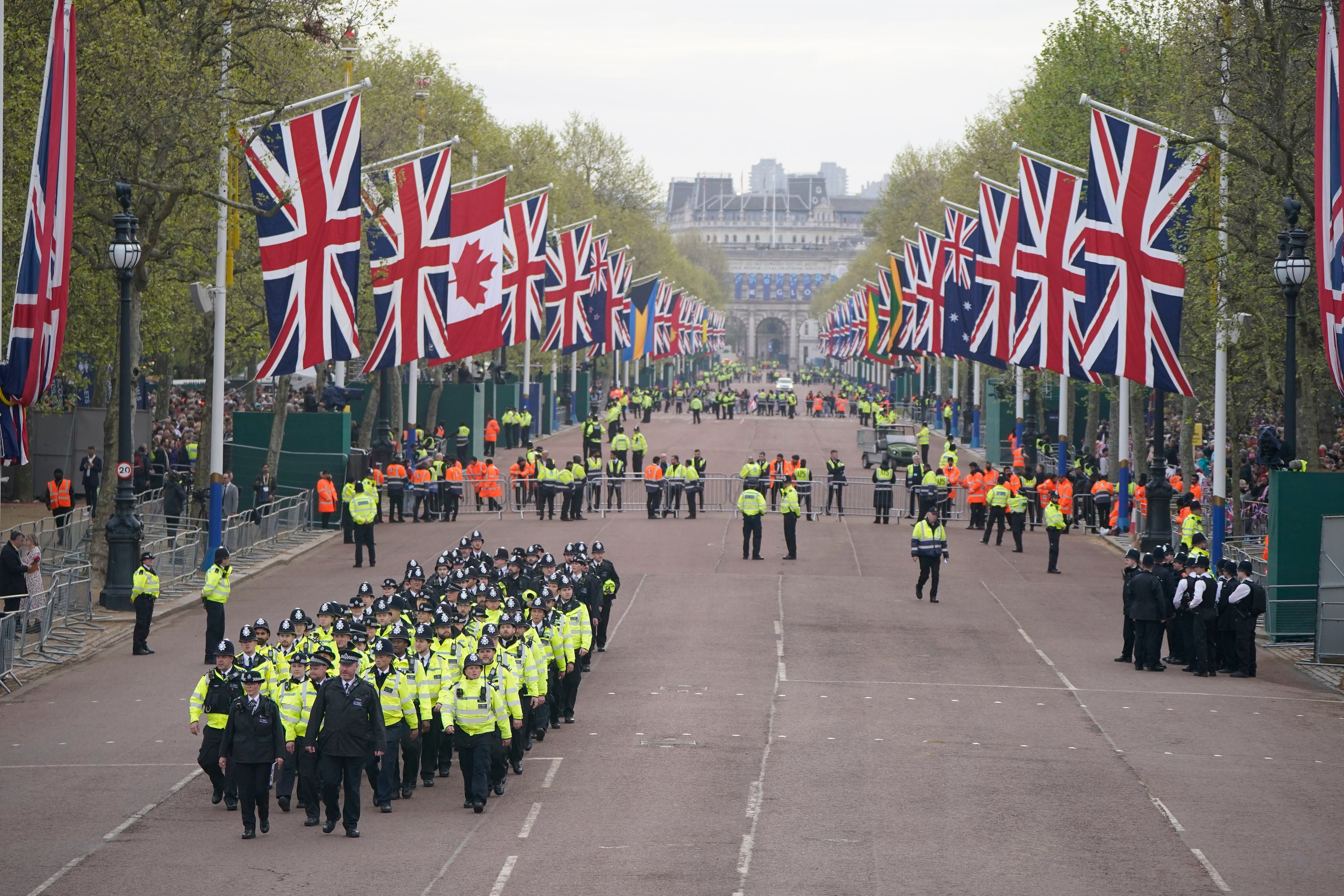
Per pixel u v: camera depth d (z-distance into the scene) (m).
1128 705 49.09
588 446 126.19
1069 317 75.88
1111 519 97.06
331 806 33.94
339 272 65.38
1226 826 35.19
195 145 67.56
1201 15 70.56
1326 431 88.00
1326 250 51.97
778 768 40.03
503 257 99.69
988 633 61.97
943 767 40.34
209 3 69.31
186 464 107.00
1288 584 62.03
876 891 29.89
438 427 138.00
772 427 196.62
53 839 33.66
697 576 76.50
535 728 43.22
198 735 43.78
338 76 100.50
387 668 36.50
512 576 51.06
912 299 138.50
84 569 68.19
